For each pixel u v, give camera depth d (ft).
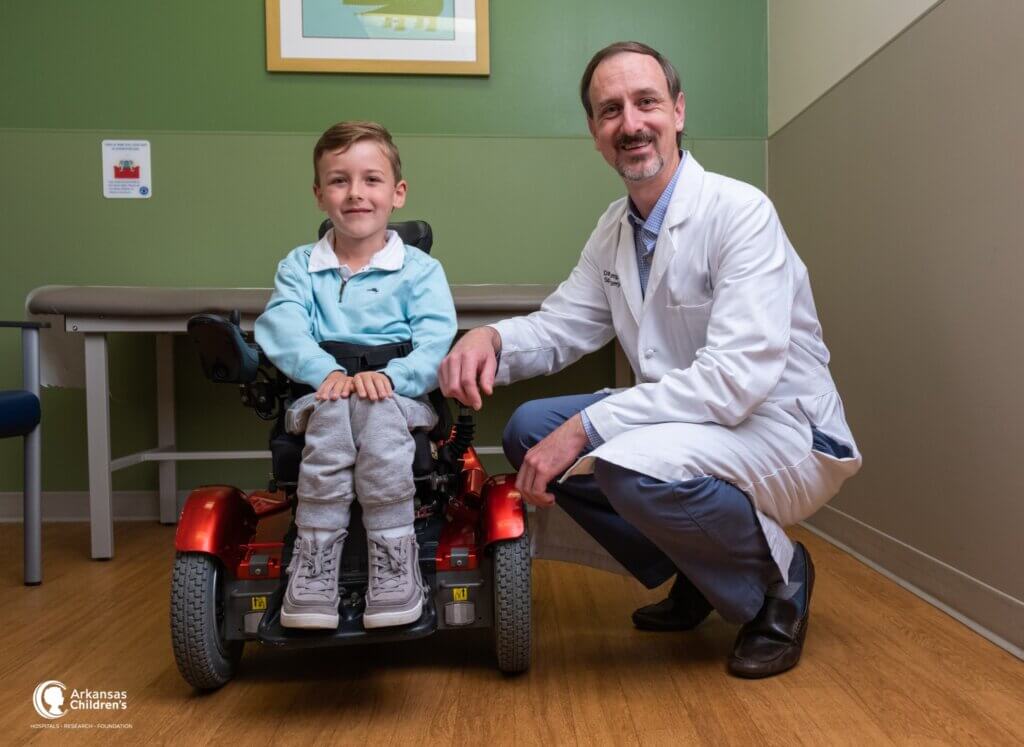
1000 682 4.20
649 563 4.87
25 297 8.78
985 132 4.83
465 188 9.00
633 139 4.68
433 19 8.84
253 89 8.83
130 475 8.99
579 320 5.41
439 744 3.64
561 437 4.28
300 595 3.81
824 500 4.65
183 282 8.86
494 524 4.28
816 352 4.82
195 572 4.10
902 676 4.29
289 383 4.56
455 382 4.43
